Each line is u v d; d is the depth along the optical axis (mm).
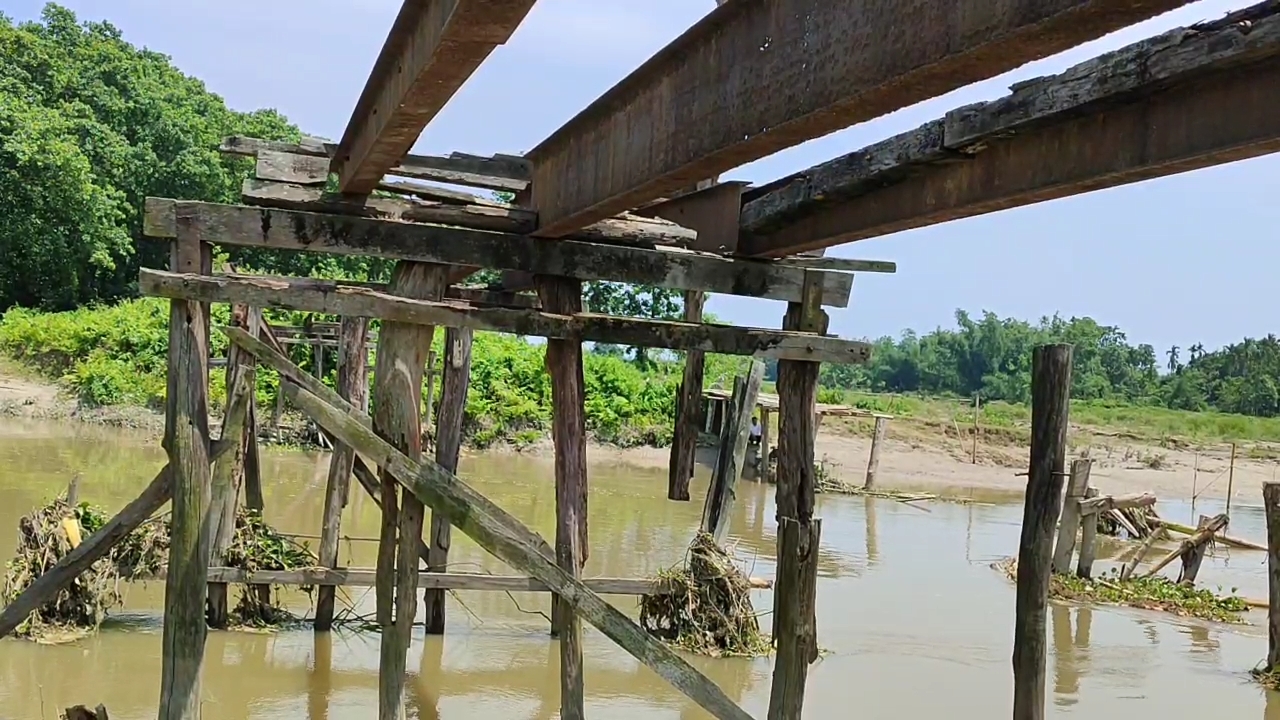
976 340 63500
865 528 18938
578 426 6258
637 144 4484
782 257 6512
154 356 26047
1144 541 18328
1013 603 13234
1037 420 6344
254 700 7973
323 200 5949
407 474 5809
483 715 8008
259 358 5902
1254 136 3242
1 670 8062
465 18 3088
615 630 5816
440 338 24656
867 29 2982
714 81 3836
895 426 33625
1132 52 3502
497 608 11094
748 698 8711
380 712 6086
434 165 6285
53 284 31688
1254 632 12633
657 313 31969
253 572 9336
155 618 9609
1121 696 9656
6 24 32656
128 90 34969
